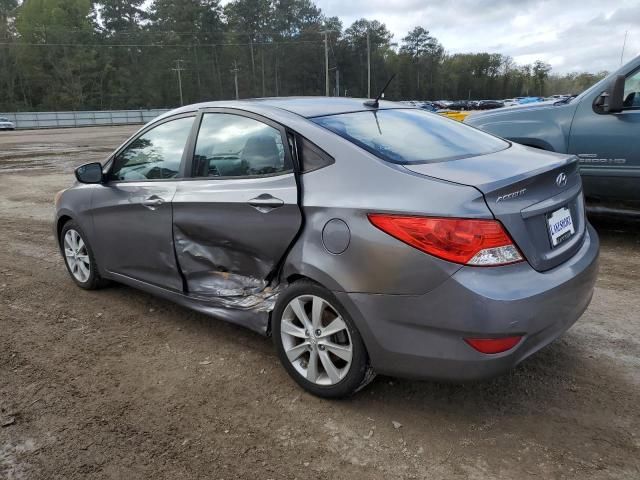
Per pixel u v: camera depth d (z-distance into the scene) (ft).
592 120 18.42
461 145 11.03
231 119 11.78
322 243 9.43
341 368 9.80
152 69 326.85
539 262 8.83
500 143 11.96
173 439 9.15
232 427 9.44
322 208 9.47
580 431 9.02
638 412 9.49
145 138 13.83
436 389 10.39
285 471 8.32
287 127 10.57
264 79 343.87
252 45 342.23
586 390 10.20
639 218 23.02
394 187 8.91
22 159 62.85
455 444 8.81
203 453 8.78
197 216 11.74
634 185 18.01
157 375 11.26
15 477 8.31
